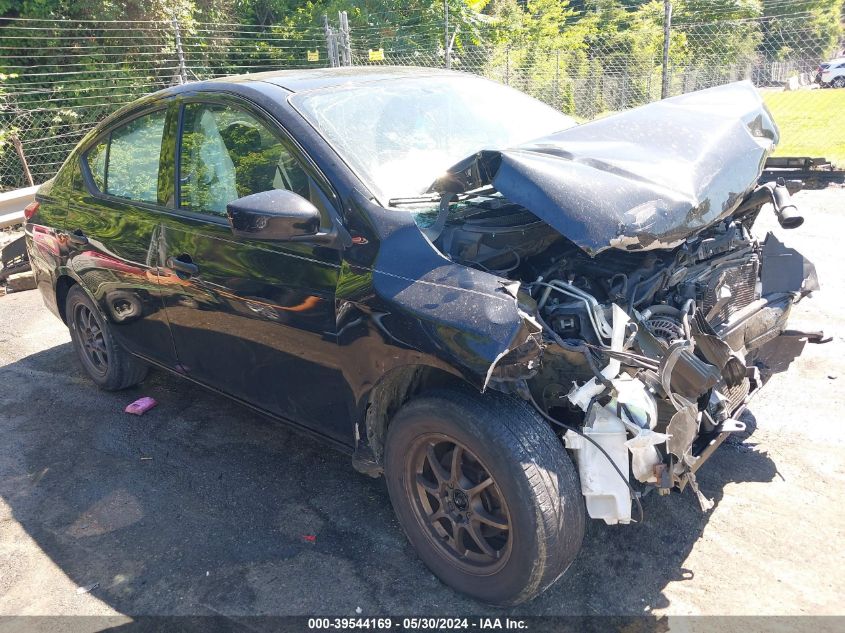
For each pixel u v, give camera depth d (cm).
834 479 313
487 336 215
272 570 281
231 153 314
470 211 281
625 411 233
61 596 273
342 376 270
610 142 272
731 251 314
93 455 375
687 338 251
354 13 1622
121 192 375
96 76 1231
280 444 375
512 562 234
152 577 281
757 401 382
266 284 287
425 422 246
